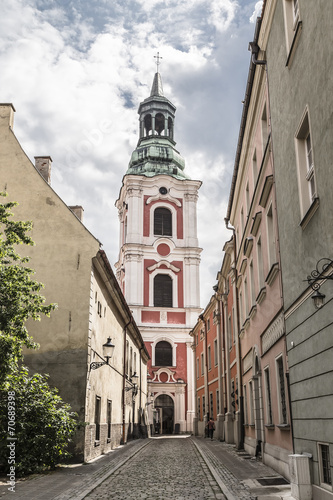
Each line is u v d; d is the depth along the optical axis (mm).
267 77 12938
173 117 65750
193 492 10594
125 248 55125
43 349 17578
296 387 10211
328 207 7867
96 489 11078
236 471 14000
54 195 19406
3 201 19422
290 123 10398
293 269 10430
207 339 38375
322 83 8000
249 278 18938
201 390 41656
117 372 25000
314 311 8797
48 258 18594
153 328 52969
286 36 10578
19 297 13266
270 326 13992
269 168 13594
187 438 37312
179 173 59719
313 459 8922
